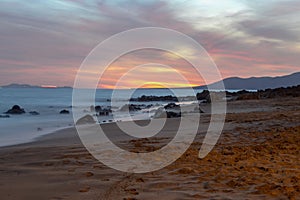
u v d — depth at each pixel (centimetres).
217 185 497
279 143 848
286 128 1088
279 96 2788
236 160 674
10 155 754
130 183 513
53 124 1777
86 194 456
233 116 1534
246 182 508
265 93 3055
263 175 550
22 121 1972
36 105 3344
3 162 671
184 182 517
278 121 1259
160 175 566
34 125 1728
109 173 578
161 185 501
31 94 6656
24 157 723
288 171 574
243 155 719
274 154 722
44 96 5747
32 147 923
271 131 1046
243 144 859
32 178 541
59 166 630
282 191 462
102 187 491
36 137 1227
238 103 2352
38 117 2250
